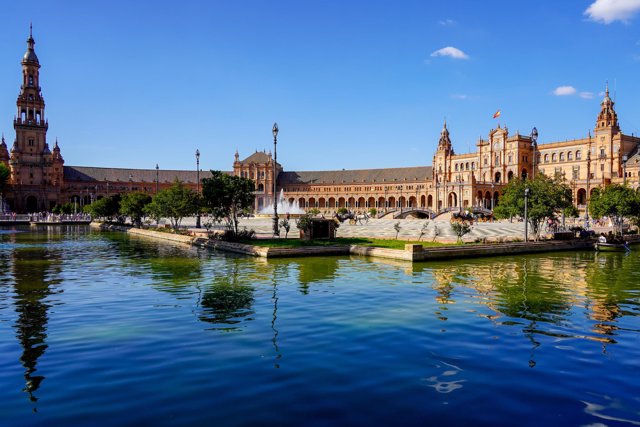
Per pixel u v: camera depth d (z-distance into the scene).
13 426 8.96
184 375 11.48
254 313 17.80
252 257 37.31
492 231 66.38
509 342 14.20
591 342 14.28
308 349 13.48
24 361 12.53
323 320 16.73
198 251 42.78
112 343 14.05
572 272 29.38
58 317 17.23
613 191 55.50
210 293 21.83
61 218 115.00
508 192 50.75
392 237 52.22
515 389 10.73
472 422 9.16
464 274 28.19
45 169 175.62
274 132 49.12
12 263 33.75
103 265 32.41
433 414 9.47
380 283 24.70
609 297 21.12
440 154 174.62
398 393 10.46
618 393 10.57
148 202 82.75
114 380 11.19
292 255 37.59
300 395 10.33
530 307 18.97
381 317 17.20
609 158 129.12
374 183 189.25
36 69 175.25
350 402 9.98
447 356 12.93
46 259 36.34
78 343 14.06
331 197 197.38
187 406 9.79
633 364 12.39
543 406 9.88
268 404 9.88
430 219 112.12
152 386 10.82
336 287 23.45
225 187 49.41
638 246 50.66
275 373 11.60
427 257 35.47
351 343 14.05
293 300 20.19
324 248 38.72
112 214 97.56
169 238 58.84
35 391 10.58
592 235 52.19
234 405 9.83
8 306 19.11
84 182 188.75
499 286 23.97
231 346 13.74
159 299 20.44
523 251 41.81
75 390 10.62
